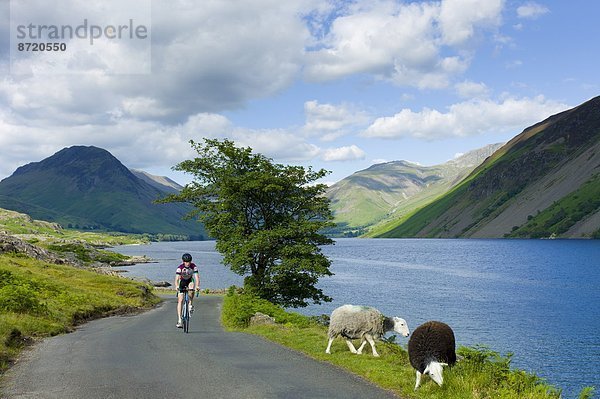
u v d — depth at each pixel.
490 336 41.47
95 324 23.33
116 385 9.71
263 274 35.38
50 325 19.42
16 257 48.19
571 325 46.00
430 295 67.00
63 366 11.70
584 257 133.88
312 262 33.88
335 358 12.78
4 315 18.78
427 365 9.73
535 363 33.53
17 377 10.55
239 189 35.00
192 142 36.91
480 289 73.62
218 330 20.14
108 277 45.41
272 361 12.46
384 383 10.24
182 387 9.58
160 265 142.62
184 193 36.84
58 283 33.78
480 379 10.05
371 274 101.44
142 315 29.12
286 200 36.28
